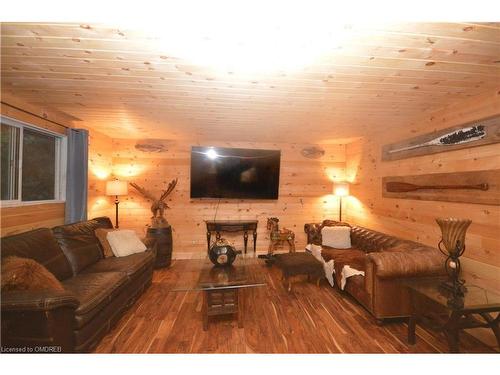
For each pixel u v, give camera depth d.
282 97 2.40
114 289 2.18
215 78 1.99
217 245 2.91
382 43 1.50
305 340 2.08
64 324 1.61
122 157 4.39
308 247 4.07
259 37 1.45
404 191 3.21
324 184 4.81
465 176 2.37
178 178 4.51
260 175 4.50
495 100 2.14
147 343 2.02
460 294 1.84
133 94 2.35
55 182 3.18
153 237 3.79
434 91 2.22
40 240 2.27
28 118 2.61
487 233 2.16
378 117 3.04
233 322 2.36
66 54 1.64
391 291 2.31
